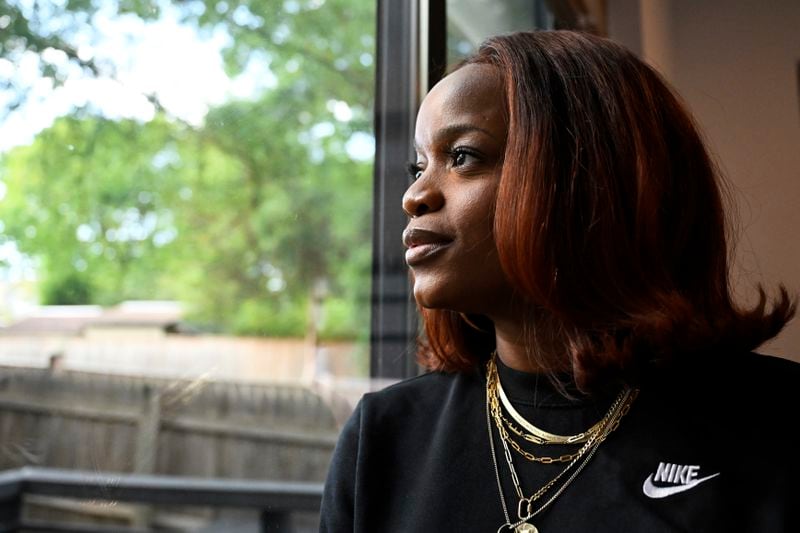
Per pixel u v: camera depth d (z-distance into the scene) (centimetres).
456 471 62
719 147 220
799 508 54
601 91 59
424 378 72
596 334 58
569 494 58
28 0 95
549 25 188
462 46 141
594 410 60
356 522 65
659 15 225
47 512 104
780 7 221
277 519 148
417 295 60
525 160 56
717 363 61
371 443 67
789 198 207
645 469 57
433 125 60
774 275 199
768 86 219
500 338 64
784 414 57
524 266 56
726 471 56
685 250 63
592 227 57
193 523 140
